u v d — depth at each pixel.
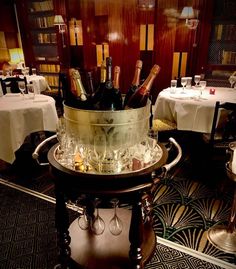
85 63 5.05
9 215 1.85
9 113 2.20
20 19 5.45
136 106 1.07
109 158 1.02
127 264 1.25
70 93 1.12
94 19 4.68
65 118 1.00
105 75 1.11
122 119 0.90
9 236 1.65
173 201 2.03
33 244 1.58
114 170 1.02
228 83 4.05
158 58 4.46
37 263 1.44
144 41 4.49
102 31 4.71
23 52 5.75
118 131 0.92
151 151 1.18
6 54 5.59
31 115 2.35
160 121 3.15
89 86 1.15
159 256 1.48
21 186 2.25
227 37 3.92
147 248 1.31
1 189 2.20
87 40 4.88
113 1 4.39
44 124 2.42
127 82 4.83
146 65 4.63
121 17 4.44
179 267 1.41
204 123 2.34
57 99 4.70
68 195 1.08
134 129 0.95
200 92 2.77
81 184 1.00
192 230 1.69
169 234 1.66
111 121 0.90
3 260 1.46
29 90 2.71
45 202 2.01
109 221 1.54
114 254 1.31
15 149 2.28
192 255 1.49
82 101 1.09
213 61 4.16
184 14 3.80
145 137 1.10
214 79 4.19
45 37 5.36
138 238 1.11
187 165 2.63
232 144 1.46
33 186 2.25
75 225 1.51
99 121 0.90
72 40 5.06
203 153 2.83
